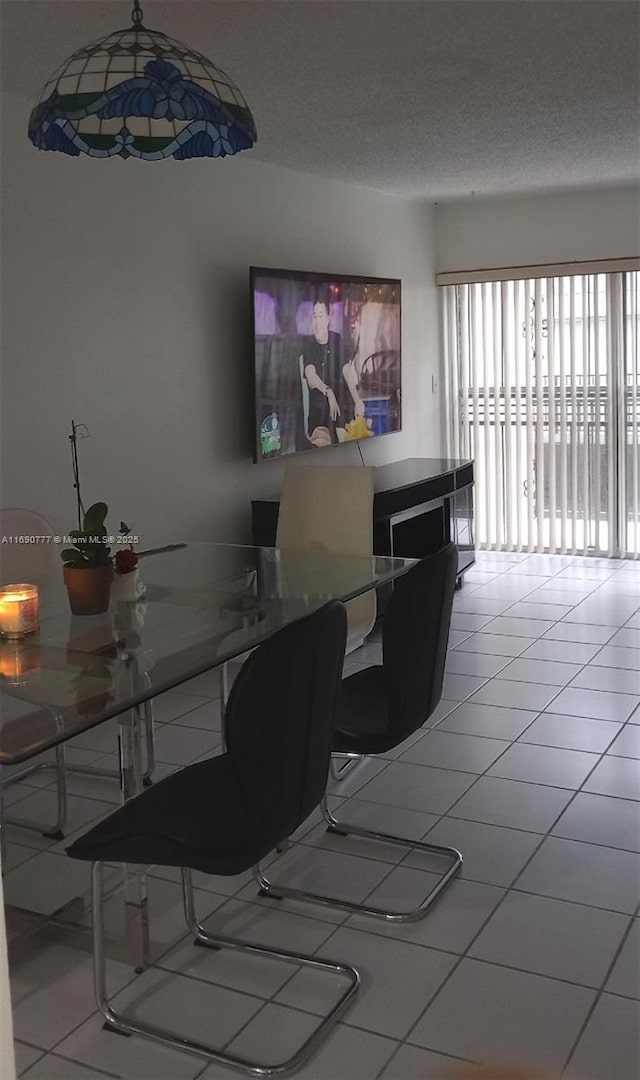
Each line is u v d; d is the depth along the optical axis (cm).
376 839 294
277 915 257
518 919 250
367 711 278
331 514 385
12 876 278
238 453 503
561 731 374
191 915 245
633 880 267
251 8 294
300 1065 200
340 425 570
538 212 667
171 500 458
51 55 329
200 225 467
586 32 327
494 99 408
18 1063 204
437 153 511
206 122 232
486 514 717
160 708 413
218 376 485
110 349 418
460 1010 216
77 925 253
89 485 411
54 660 225
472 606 567
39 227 381
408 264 666
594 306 661
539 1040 205
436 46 337
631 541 677
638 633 502
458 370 714
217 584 298
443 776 338
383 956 238
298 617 258
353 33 320
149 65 203
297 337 523
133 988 228
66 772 349
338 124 441
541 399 684
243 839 203
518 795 321
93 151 243
